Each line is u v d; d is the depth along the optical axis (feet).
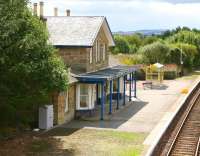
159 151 70.95
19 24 64.95
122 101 127.85
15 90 68.33
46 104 86.63
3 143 72.54
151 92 151.74
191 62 252.83
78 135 80.69
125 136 80.48
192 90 159.22
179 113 112.68
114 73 110.52
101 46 122.01
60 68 72.69
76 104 100.83
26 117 84.89
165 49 224.94
